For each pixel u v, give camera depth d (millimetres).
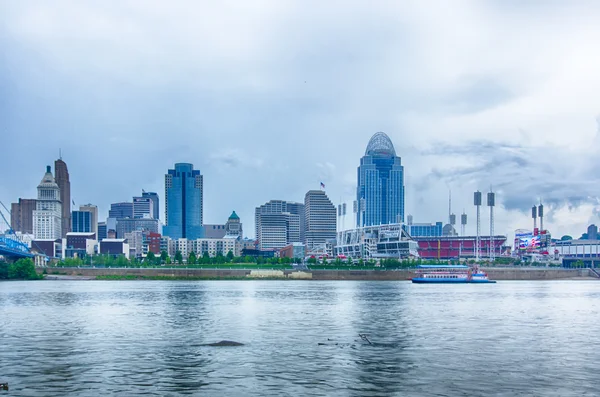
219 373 74438
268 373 74500
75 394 64750
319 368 77562
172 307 166875
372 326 121500
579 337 107375
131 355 86688
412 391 66438
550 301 198250
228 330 114562
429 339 103500
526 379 72312
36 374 74125
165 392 65500
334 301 191375
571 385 69562
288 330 114750
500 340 103000
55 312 152125
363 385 68812
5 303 182500
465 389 67438
